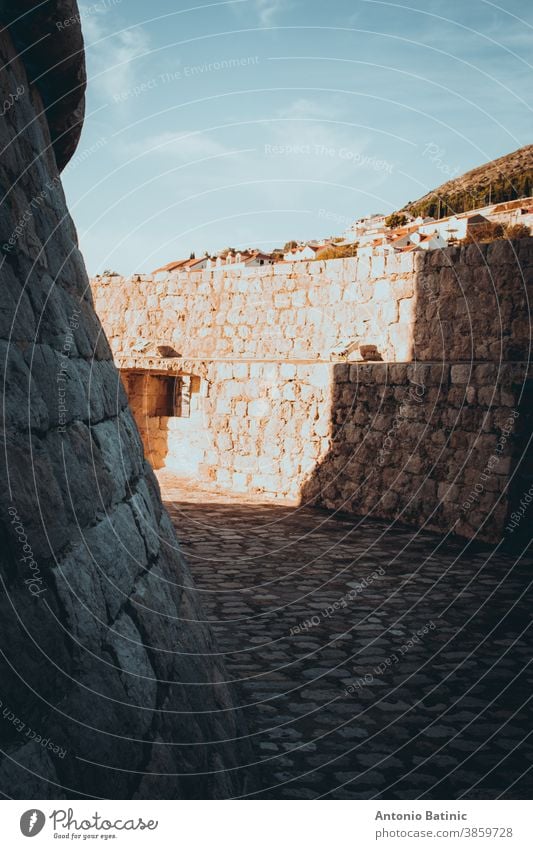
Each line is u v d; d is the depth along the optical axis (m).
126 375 14.02
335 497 10.55
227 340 13.90
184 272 14.57
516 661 4.82
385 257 11.02
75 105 3.22
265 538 8.59
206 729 2.72
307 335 12.53
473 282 9.60
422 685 4.40
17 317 2.18
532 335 8.91
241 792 2.80
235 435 12.14
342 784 3.19
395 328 10.91
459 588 6.60
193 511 10.17
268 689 4.28
